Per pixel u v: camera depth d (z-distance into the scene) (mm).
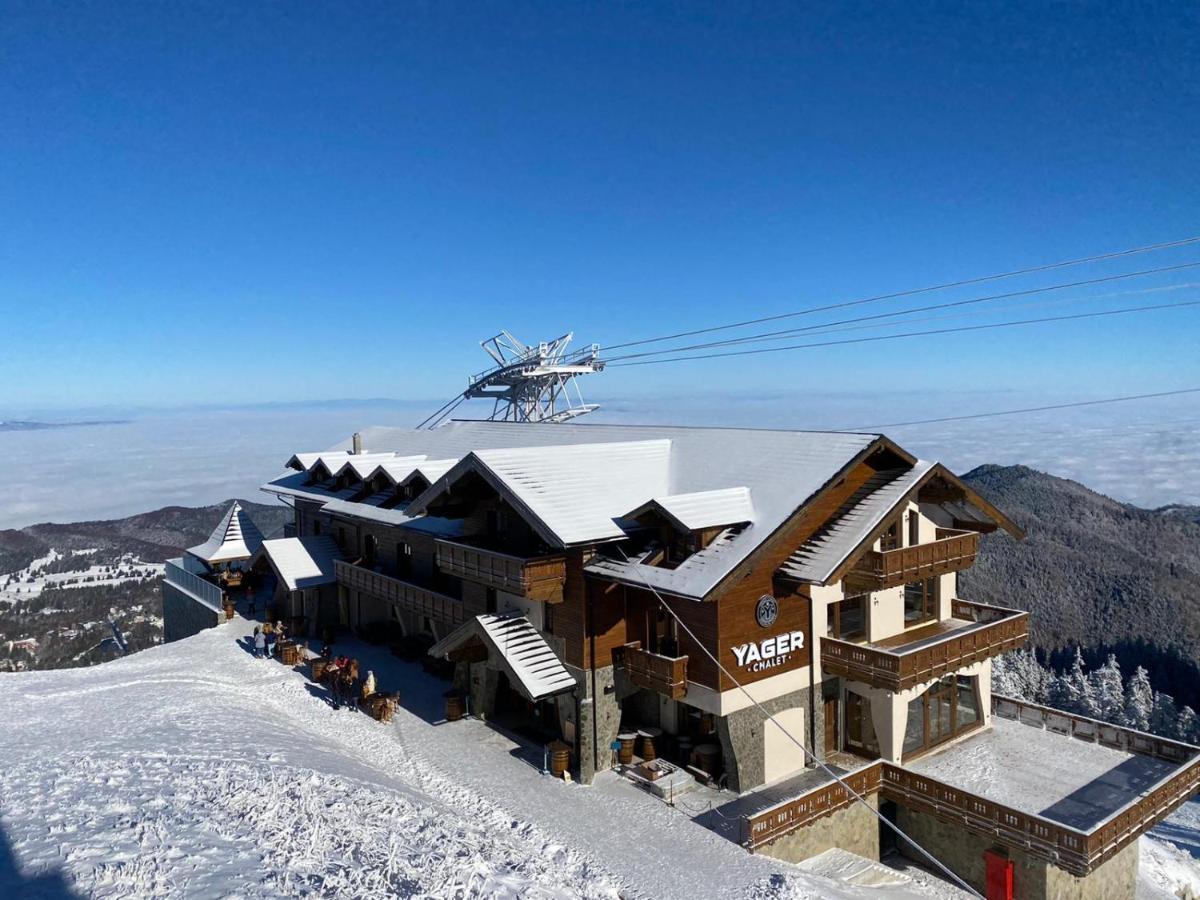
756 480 27359
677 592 22969
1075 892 22719
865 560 26531
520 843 20719
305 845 15844
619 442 33062
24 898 12453
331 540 45031
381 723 29953
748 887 19125
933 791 23875
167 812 16781
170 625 55750
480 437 45250
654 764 25594
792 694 26125
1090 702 80938
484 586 30828
